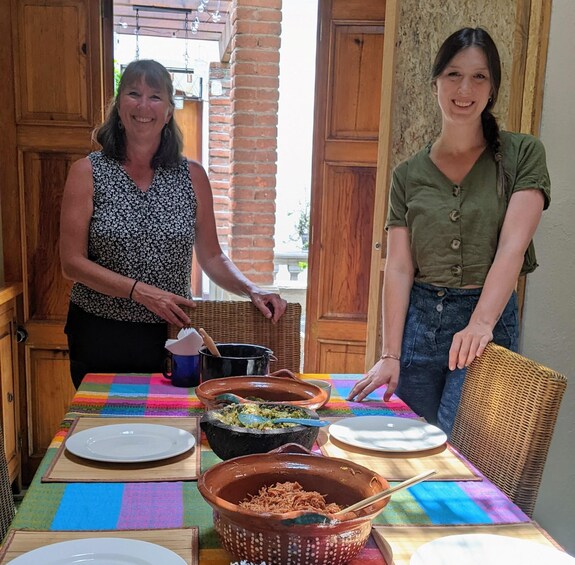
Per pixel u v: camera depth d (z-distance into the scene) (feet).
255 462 3.02
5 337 8.26
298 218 20.26
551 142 7.40
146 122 6.19
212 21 16.51
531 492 4.00
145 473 3.52
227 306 6.48
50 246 8.71
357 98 8.93
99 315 6.35
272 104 12.35
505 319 5.48
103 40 8.52
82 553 2.58
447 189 5.44
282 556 2.49
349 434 4.15
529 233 5.16
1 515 3.92
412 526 3.01
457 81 5.14
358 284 9.32
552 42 7.25
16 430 8.76
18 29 8.32
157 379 5.58
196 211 6.79
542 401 3.95
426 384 5.71
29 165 8.57
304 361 9.51
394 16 7.20
